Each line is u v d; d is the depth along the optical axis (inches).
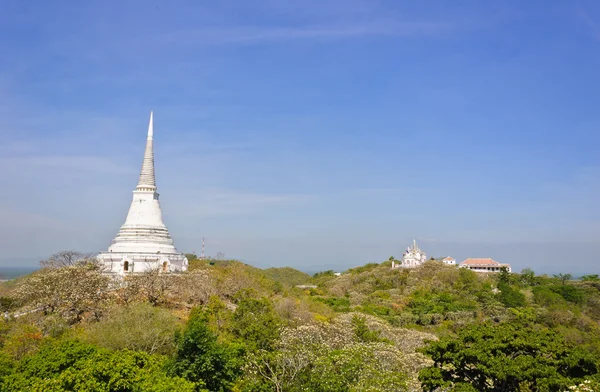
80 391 1433.3
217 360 1764.3
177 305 3073.3
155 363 1754.4
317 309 3639.3
